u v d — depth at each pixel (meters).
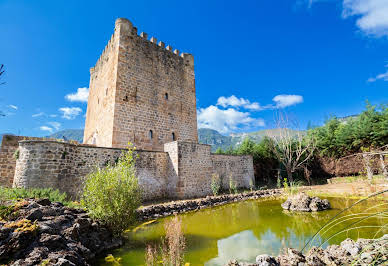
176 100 21.45
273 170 27.28
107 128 17.73
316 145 25.58
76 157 11.27
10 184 12.48
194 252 6.21
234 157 21.84
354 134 22.55
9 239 4.51
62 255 4.74
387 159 12.64
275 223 9.12
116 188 7.46
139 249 6.52
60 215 6.36
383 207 10.37
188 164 15.62
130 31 19.05
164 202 13.08
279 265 4.96
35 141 10.03
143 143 18.02
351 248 5.12
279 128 25.66
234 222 9.52
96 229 6.68
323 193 16.19
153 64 20.23
